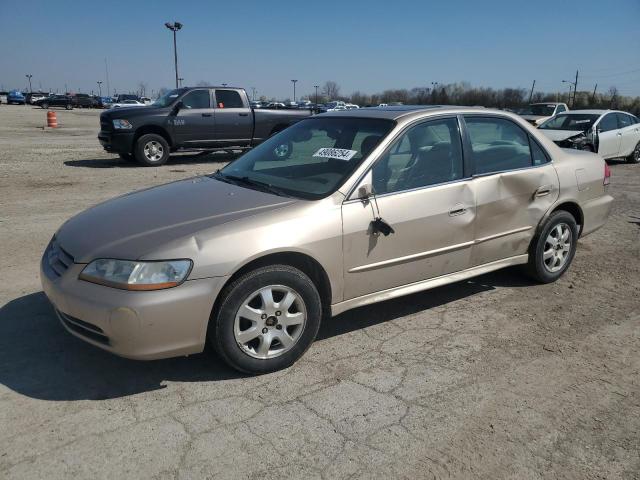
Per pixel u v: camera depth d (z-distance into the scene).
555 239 4.94
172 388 3.24
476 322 4.23
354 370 3.48
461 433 2.86
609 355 3.73
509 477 2.56
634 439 2.84
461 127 4.27
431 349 3.79
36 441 2.73
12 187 9.74
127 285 2.93
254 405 3.08
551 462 2.66
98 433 2.81
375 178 3.72
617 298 4.77
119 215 3.54
